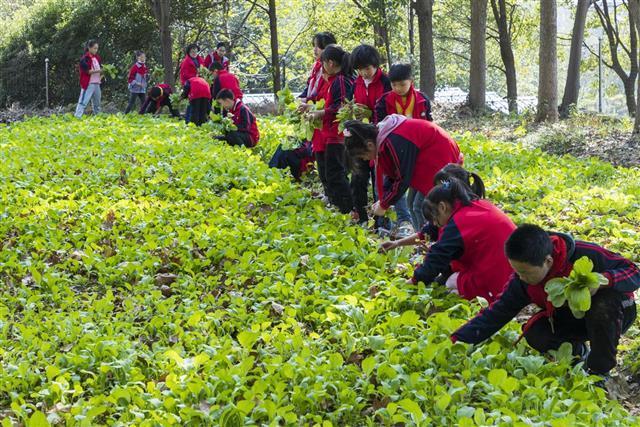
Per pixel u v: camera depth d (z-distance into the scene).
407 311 6.50
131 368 6.08
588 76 99.06
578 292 5.30
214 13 42.09
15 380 5.98
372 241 9.12
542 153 16.22
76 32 36.38
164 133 17.64
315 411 5.48
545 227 10.48
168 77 32.50
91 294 8.09
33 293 7.96
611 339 5.63
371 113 10.30
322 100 10.55
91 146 15.80
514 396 5.49
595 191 12.40
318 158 11.05
